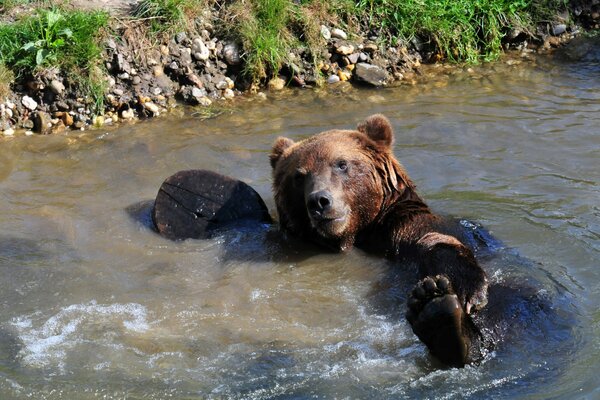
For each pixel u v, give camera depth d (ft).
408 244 23.75
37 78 33.60
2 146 32.04
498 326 20.15
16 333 20.70
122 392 18.51
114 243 25.34
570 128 32.27
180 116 34.35
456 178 28.60
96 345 20.15
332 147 24.54
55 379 18.97
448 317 17.80
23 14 35.88
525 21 40.83
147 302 22.07
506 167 29.32
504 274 22.52
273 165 26.43
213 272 23.75
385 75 37.32
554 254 23.52
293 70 36.91
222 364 19.40
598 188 27.53
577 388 18.02
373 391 18.24
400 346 19.86
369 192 24.57
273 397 18.21
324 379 18.71
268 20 37.32
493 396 17.93
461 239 23.79
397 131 32.55
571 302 21.22
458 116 33.73
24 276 23.32
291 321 21.12
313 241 25.35
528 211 26.05
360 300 22.04
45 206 27.63
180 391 18.49
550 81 37.11
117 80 34.76
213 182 26.68
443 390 18.16
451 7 40.06
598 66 38.47
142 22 35.99
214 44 36.65
